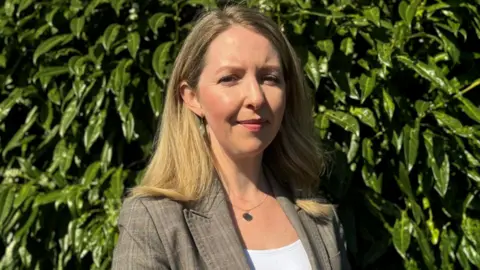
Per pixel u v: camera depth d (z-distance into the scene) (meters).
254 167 2.36
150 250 2.12
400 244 3.06
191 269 2.12
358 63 3.14
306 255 2.29
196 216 2.21
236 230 2.27
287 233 2.34
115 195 3.12
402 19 3.14
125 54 3.29
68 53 3.36
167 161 2.31
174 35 3.30
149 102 3.25
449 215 3.19
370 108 3.17
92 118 3.20
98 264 3.08
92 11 3.19
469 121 3.28
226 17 2.27
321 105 3.19
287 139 2.52
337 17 3.10
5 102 3.30
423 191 3.16
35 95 3.35
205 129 2.33
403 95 3.19
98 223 3.16
